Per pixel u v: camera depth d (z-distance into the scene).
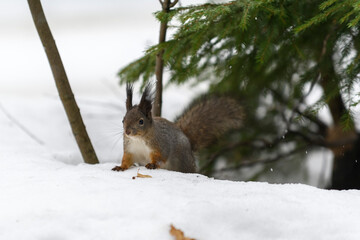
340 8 8.26
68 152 11.83
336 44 9.71
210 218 6.02
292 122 12.04
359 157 12.23
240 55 10.74
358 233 5.96
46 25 9.65
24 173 8.13
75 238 5.61
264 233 5.96
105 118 15.88
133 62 11.73
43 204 6.44
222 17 9.36
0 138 13.09
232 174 12.90
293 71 10.88
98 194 6.74
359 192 7.52
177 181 7.62
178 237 5.61
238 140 13.08
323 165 12.87
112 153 13.60
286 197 6.94
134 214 6.09
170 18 8.75
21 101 17.77
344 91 9.41
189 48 10.24
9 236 5.62
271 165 12.79
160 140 9.40
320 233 6.00
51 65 9.82
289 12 9.18
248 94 11.84
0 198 6.79
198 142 11.54
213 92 12.10
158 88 11.12
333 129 12.22
